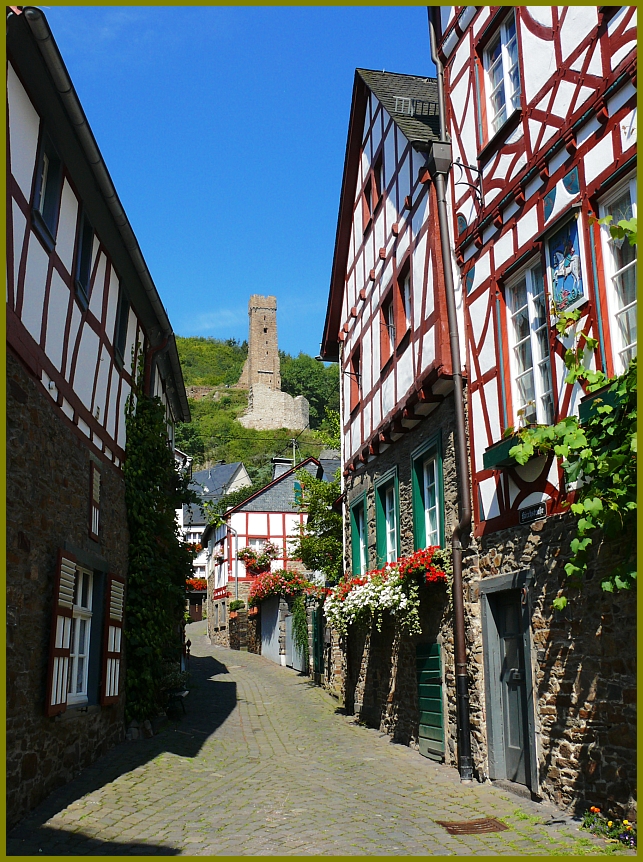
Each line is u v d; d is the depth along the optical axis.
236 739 10.76
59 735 7.05
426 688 9.57
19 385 6.14
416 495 10.48
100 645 8.78
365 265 13.64
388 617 11.16
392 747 10.16
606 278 6.20
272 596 25.05
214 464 74.56
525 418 7.57
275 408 90.44
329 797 7.19
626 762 5.57
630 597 5.61
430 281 9.80
